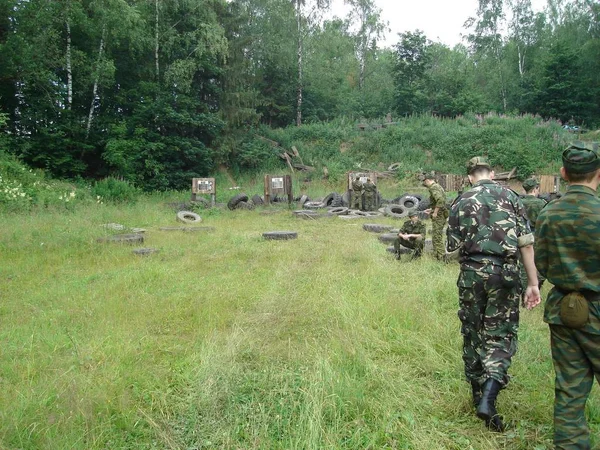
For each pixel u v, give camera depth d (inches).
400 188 973.2
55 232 377.4
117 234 404.2
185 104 937.5
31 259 302.2
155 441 107.1
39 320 187.8
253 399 124.0
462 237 118.1
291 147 1143.0
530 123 1153.4
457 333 166.6
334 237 422.9
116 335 170.7
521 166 1005.2
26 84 761.6
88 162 888.3
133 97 938.1
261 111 1337.4
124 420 113.0
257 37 1221.1
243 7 1181.7
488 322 112.4
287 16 1247.5
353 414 115.6
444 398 124.8
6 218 450.3
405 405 119.8
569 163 93.3
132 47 856.9
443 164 1053.8
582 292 89.4
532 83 1465.3
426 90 1464.1
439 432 107.9
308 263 302.7
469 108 1393.9
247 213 654.5
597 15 1473.9
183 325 187.6
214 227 488.4
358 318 181.5
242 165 1080.8
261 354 153.9
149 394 127.3
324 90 1475.1
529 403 120.0
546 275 95.3
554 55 1402.6
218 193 871.7
